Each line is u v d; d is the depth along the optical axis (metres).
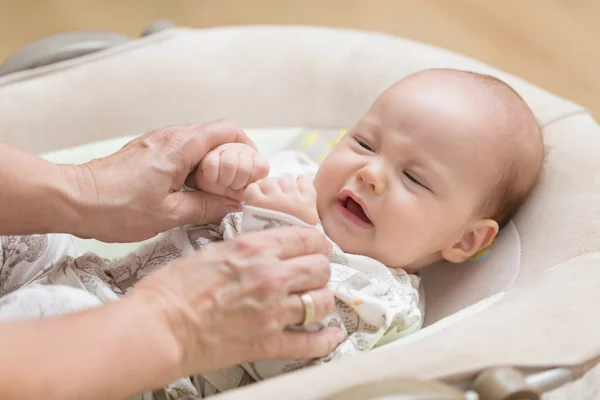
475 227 0.97
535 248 0.95
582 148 1.01
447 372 0.57
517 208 1.03
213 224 0.92
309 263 0.70
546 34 2.04
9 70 1.20
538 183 1.02
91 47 1.24
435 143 0.91
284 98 1.29
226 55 1.28
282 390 0.56
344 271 0.84
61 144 1.19
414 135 0.91
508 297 0.80
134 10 2.07
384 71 1.25
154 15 2.06
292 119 1.29
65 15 2.02
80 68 1.21
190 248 0.87
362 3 2.13
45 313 0.70
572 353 0.62
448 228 0.93
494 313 0.69
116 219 0.83
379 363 0.59
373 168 0.90
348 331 0.83
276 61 1.29
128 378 0.58
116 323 0.60
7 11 2.01
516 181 0.98
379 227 0.90
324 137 1.25
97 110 1.21
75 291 0.73
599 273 0.76
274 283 0.67
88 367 0.56
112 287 0.83
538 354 0.61
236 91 1.28
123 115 1.22
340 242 0.92
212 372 0.78
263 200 0.77
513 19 2.10
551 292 0.72
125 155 0.86
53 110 1.18
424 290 1.03
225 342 0.66
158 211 0.85
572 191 0.97
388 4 2.13
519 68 1.93
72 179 0.81
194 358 0.65
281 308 0.68
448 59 1.24
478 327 0.65
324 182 0.94
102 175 0.83
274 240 0.70
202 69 1.27
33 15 2.01
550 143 1.05
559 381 0.60
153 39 1.27
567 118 1.08
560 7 2.12
